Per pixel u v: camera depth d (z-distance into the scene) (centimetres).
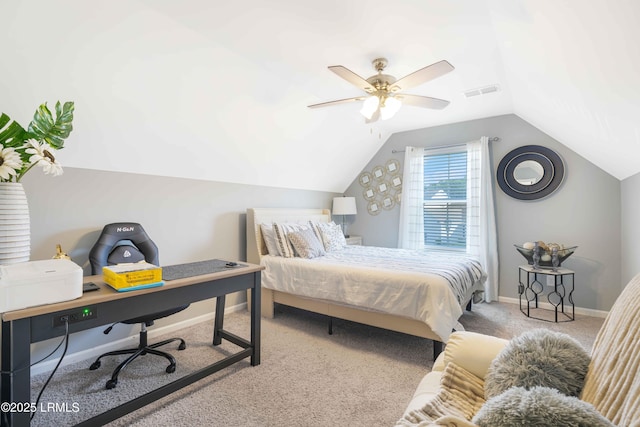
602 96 185
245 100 285
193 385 204
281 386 204
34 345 217
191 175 314
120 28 189
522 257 383
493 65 263
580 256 350
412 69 268
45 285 132
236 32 212
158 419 171
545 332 114
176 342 271
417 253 367
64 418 172
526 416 71
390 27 208
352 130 420
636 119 183
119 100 222
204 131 284
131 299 161
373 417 173
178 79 235
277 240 338
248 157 345
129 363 229
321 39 222
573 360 100
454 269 271
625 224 315
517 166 384
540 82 236
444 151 439
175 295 180
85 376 214
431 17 198
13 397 125
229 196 354
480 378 121
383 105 249
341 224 527
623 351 81
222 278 206
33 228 216
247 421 170
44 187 221
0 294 122
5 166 147
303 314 350
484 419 77
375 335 290
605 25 125
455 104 358
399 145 480
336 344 269
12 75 180
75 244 236
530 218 378
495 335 287
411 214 456
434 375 135
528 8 154
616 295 331
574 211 354
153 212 284
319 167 445
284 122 336
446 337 222
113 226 244
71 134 219
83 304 142
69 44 182
